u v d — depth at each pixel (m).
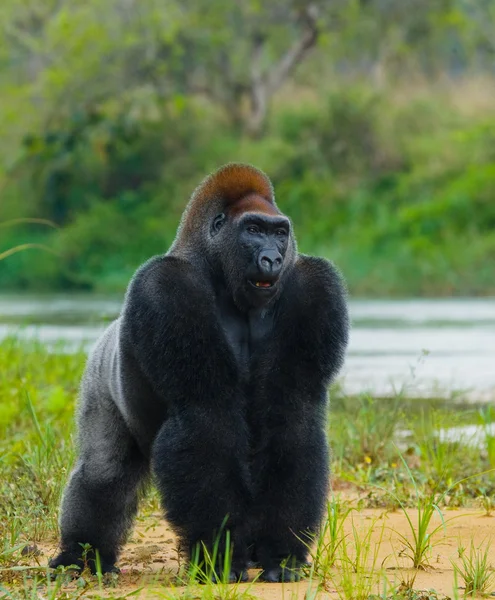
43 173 134.50
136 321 16.17
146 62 135.00
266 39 147.88
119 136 128.38
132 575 17.16
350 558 17.84
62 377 39.41
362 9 149.25
